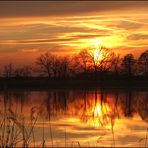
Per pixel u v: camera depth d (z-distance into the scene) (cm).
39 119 1941
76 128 1755
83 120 2011
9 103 2483
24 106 2497
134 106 2781
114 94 4422
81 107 2755
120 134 1612
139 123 1908
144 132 1650
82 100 3459
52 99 3497
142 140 1481
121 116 2195
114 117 2144
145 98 3622
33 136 1394
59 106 2783
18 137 1432
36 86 5247
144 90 5250
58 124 1842
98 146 1372
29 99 3353
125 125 1844
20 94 4128
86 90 5453
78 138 1527
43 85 5484
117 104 2980
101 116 2173
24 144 1305
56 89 5694
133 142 1453
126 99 3538
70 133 1622
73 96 4028
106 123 1906
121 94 4394
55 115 2153
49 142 1452
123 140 1487
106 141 1471
